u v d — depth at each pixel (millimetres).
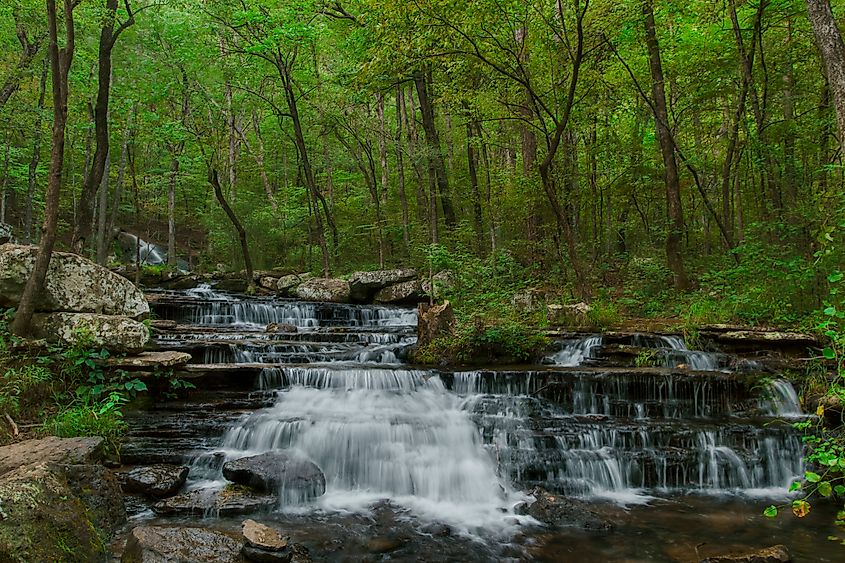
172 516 5305
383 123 23594
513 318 11102
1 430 5902
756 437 7016
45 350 7082
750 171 15969
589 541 5137
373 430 6863
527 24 12383
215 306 13438
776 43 14922
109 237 17469
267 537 4352
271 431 6871
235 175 25266
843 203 9328
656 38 14211
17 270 7488
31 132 17375
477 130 20969
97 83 16578
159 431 6738
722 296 11805
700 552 4871
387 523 5527
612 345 9969
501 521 5625
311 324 14094
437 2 11000
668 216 14602
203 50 17047
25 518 3742
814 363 8328
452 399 8141
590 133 18078
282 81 18016
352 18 17656
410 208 23969
